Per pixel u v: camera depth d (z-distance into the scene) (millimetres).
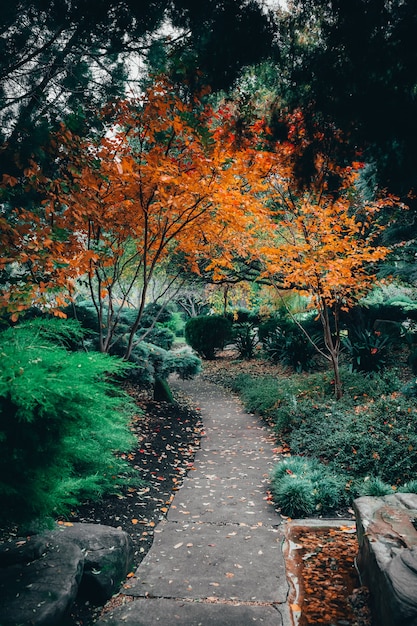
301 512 4242
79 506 4098
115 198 5363
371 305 13805
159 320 13008
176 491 4859
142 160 5453
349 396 7734
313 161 3566
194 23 3223
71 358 2809
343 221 7129
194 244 7039
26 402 2242
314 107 3127
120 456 5625
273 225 6938
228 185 5426
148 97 4629
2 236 3682
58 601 2400
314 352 12820
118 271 7590
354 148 3271
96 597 2803
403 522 3076
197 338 16281
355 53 2734
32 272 4004
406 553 2566
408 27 2578
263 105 3939
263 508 4387
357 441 5344
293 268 7215
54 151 4277
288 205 6926
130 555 3316
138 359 9188
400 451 4984
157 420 7699
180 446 6539
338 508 4375
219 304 17516
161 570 3209
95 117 4914
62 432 2586
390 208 8570
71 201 4320
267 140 3848
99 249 5375
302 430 6312
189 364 9914
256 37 3037
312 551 3510
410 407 5992
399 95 2740
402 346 11969
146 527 3939
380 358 9977
